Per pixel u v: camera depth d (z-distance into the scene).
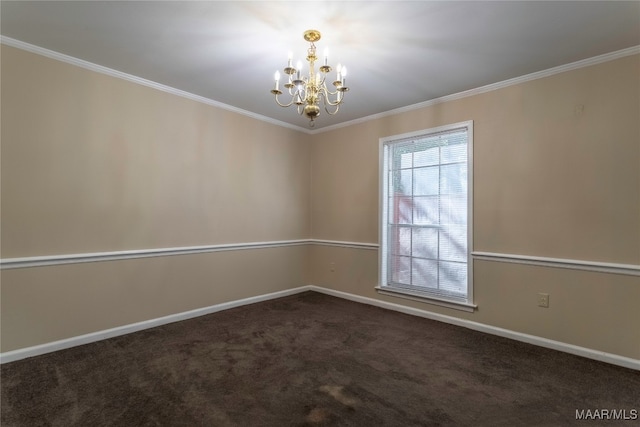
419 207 3.76
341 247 4.48
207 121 3.71
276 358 2.61
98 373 2.35
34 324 2.61
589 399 2.06
